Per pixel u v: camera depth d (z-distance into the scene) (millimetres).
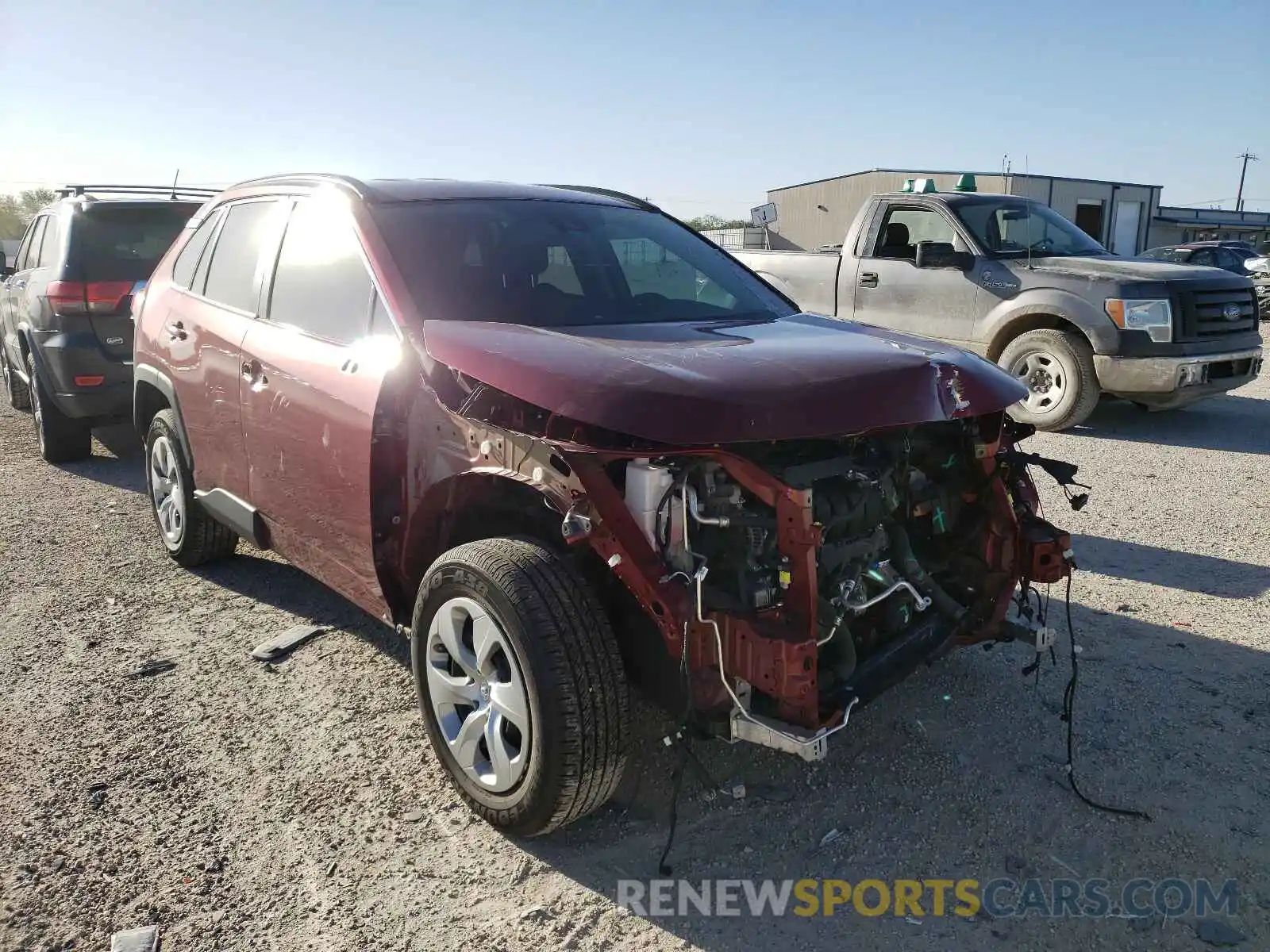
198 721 3652
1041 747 3430
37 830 3004
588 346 3012
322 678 3988
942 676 3947
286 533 3984
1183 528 5824
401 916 2645
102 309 7074
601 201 4605
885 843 2934
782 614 2660
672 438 2539
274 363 3846
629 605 2932
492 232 3896
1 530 5980
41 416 7625
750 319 3900
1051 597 4738
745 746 3465
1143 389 8078
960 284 8969
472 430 3010
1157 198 36406
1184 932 2559
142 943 2537
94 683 3955
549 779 2701
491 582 2785
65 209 7523
